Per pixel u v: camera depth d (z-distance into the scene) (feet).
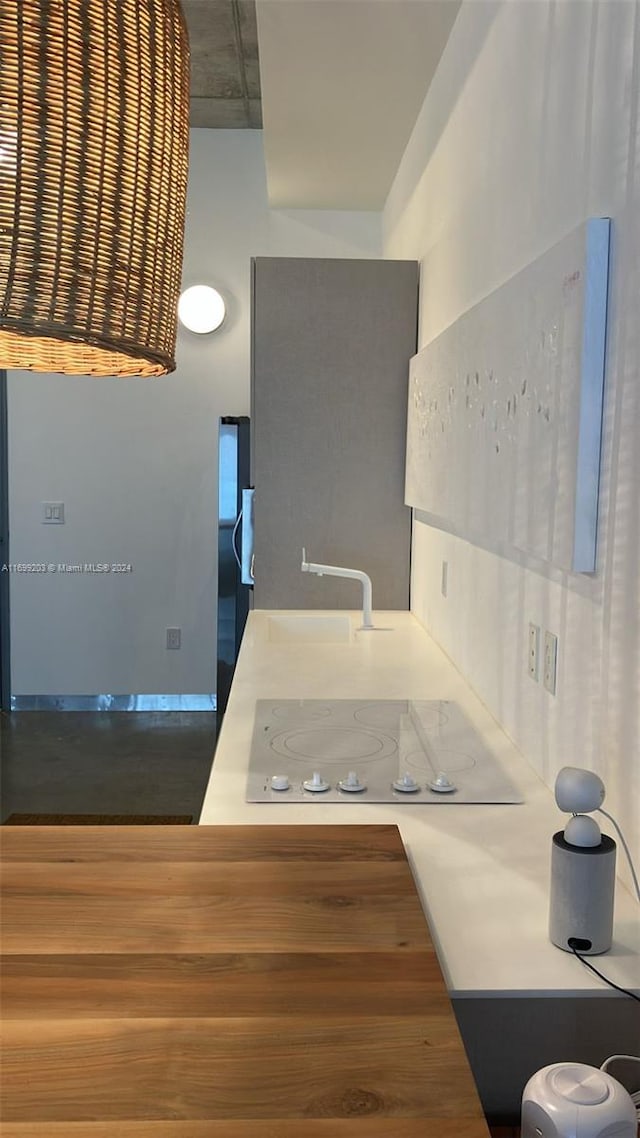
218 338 16.46
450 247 8.89
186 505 16.81
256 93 14.53
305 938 3.52
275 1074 2.72
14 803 12.93
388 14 8.23
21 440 16.61
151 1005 3.06
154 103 2.70
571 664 5.10
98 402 16.58
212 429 16.66
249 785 5.44
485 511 6.77
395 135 11.57
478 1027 3.54
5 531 16.78
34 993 3.12
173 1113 2.56
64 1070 2.72
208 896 3.86
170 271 2.92
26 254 2.45
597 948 3.71
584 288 4.53
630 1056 3.36
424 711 7.20
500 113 6.79
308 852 4.33
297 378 11.51
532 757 5.89
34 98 2.40
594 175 4.71
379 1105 2.60
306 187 14.16
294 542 11.73
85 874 4.05
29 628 17.03
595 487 4.64
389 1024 2.98
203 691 17.25
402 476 11.68
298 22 8.41
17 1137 2.46
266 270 11.36
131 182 2.64
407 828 4.89
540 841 4.75
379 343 11.46
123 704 17.26
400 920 3.68
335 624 11.35
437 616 9.87
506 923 3.95
